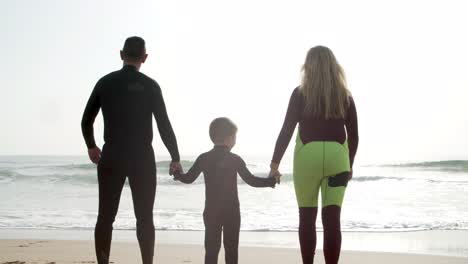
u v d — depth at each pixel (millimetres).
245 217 14352
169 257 7914
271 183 4457
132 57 4465
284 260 7664
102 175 4301
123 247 8867
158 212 15680
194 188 25234
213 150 4672
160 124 4488
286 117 4336
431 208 16562
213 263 4566
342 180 4141
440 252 8742
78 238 10383
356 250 8867
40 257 7637
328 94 4180
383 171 41094
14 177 30797
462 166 42438
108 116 4324
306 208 4270
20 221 13477
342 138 4203
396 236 10852
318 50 4289
